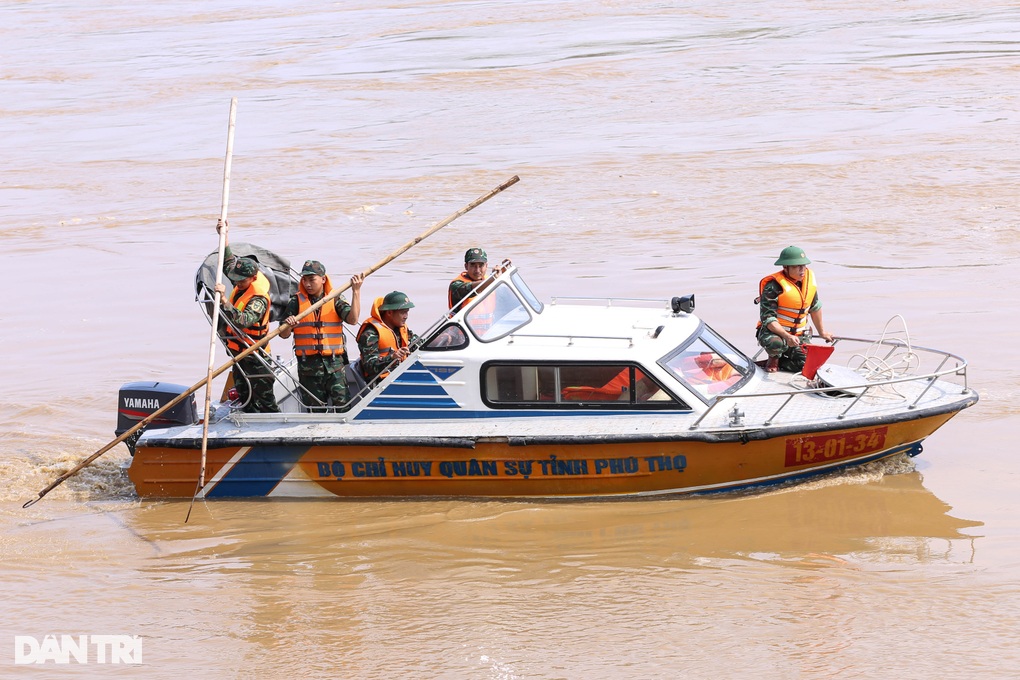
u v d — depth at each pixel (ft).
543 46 263.49
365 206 126.93
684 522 52.85
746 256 99.09
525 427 54.44
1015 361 70.90
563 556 49.90
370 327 57.06
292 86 225.76
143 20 383.65
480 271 59.98
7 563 50.90
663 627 43.50
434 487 55.83
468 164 146.51
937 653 40.73
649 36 270.67
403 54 265.13
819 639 42.09
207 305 57.52
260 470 56.44
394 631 44.09
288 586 48.16
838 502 54.08
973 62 203.62
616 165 140.67
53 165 161.79
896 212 111.75
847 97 180.55
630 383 54.70
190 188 142.72
